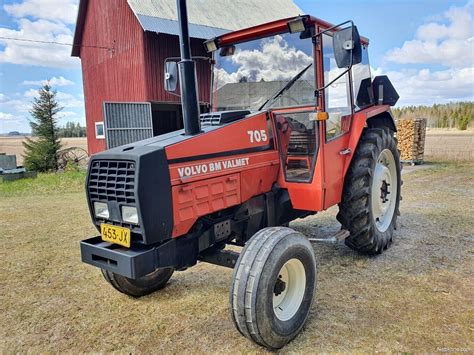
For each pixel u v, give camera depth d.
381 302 3.08
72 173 13.49
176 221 2.43
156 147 2.39
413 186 8.26
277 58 3.34
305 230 5.16
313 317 2.89
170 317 3.01
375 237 3.89
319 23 3.14
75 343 2.70
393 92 4.66
